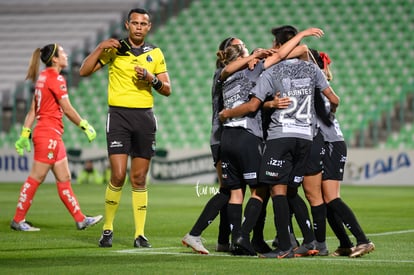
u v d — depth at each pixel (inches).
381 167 3021.7
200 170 3122.5
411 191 2645.2
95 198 2281.0
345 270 909.8
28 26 4052.7
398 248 1146.7
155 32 3922.2
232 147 1058.7
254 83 1069.1
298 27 3794.3
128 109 1155.3
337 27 3750.0
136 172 1171.3
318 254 1075.9
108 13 4050.2
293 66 1038.4
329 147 1073.5
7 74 3821.4
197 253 1082.1
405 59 3614.7
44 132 1359.5
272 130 1036.5
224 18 3914.9
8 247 1146.0
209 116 3590.1
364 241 1044.5
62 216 1694.1
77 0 4133.9
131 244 1197.1
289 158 1037.2
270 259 1013.2
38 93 1346.0
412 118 3363.7
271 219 1625.2
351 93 3499.0
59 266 938.7
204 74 3718.0
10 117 3681.1
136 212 1169.4
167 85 1170.0
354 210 1894.7
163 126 3590.1
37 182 1384.1
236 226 1076.5
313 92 1045.8
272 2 3909.9
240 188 1090.1
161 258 1018.7
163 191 2632.9
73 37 3954.2
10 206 1951.3
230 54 1091.9
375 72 3567.9
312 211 1075.9
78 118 1285.7
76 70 3821.4
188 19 3944.4
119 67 1154.7
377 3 3794.3
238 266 941.8
